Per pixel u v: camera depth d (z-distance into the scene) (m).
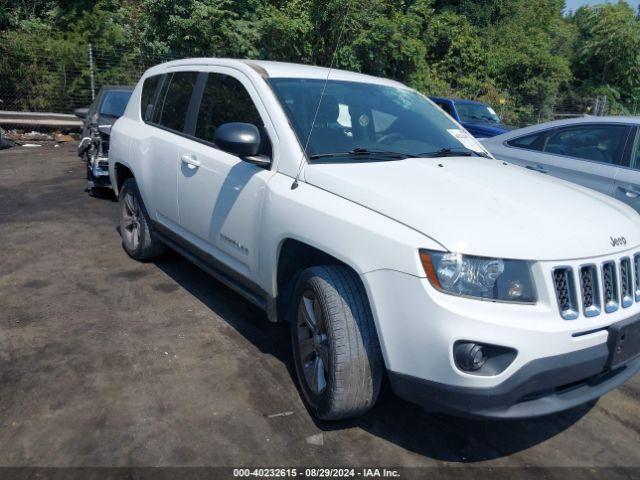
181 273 4.98
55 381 3.20
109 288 4.58
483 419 2.42
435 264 2.39
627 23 27.92
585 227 2.66
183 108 4.38
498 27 27.48
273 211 3.14
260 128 3.46
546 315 2.39
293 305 3.13
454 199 2.72
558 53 30.19
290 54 17.30
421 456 2.77
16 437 2.71
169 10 15.14
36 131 14.20
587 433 3.06
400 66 19.52
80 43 15.07
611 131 5.67
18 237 5.83
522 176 3.33
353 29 17.78
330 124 3.47
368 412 3.11
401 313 2.47
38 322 3.92
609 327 2.57
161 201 4.48
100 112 8.75
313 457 2.70
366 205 2.72
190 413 2.97
